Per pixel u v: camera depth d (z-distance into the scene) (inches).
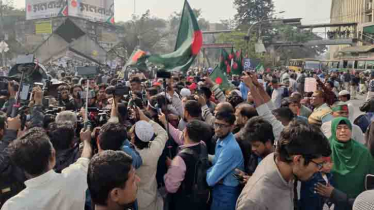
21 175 117.5
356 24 2089.1
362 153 128.8
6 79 290.2
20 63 239.9
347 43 1966.0
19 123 138.3
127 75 573.0
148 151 129.6
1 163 115.7
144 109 195.8
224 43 1804.9
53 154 95.9
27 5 1742.1
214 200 129.2
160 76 168.1
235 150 125.6
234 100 228.1
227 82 346.3
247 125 117.6
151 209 130.7
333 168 131.3
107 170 73.5
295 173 79.3
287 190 81.0
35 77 260.2
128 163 76.4
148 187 129.3
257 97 150.9
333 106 217.8
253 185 81.8
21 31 1775.3
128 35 1876.2
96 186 73.9
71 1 1625.2
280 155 80.0
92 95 263.6
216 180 125.9
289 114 163.6
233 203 125.2
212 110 241.4
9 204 88.3
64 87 269.9
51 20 1652.3
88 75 171.5
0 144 131.0
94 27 1688.0
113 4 1884.8
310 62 1742.1
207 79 258.2
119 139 115.7
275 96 410.3
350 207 106.5
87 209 108.7
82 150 122.7
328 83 380.2
